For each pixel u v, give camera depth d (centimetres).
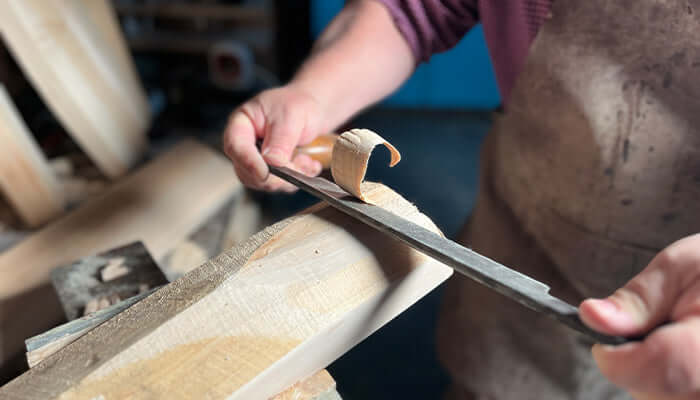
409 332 179
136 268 72
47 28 135
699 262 38
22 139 131
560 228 90
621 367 35
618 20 70
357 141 52
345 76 90
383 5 94
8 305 108
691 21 64
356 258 51
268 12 242
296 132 79
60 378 43
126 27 251
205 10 246
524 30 83
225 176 148
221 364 43
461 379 124
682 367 32
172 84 214
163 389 42
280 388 48
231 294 47
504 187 104
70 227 124
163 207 133
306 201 221
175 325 45
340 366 168
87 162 165
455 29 98
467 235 125
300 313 46
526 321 105
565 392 109
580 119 79
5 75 151
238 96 237
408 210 55
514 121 94
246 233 174
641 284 39
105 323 48
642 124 73
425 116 291
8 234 138
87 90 148
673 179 74
